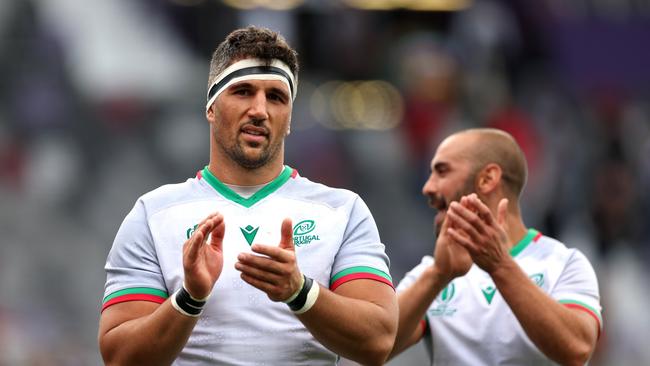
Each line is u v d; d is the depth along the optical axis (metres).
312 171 43.59
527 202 44.44
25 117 42.31
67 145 42.09
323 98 44.97
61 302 37.28
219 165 12.74
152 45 44.88
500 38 47.47
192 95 44.00
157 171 42.16
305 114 44.59
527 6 47.59
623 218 43.72
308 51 44.94
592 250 43.03
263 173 12.67
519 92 47.50
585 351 14.98
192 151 42.50
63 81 43.38
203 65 44.50
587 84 48.06
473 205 14.55
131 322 11.80
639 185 45.75
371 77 45.88
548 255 16.19
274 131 12.44
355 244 12.54
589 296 15.64
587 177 44.78
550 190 44.50
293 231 12.42
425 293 15.33
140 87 43.91
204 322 12.11
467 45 47.06
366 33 45.97
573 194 44.28
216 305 12.10
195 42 44.69
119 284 12.27
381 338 11.89
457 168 16.39
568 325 14.77
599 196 44.12
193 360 12.10
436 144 45.38
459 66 46.81
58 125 42.41
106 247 39.59
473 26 47.12
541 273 16.00
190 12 44.66
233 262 12.23
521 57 47.91
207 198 12.61
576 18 48.16
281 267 10.98
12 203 39.75
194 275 11.11
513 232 16.44
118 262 12.43
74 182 41.22
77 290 37.97
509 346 15.66
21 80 42.94
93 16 44.66
